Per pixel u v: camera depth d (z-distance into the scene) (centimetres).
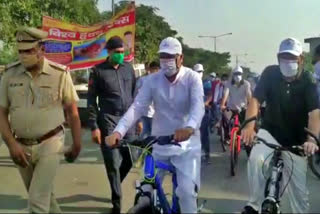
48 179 436
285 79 459
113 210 604
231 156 827
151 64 907
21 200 662
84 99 1384
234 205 637
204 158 924
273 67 471
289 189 445
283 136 476
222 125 1085
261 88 468
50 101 442
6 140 441
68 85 451
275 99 466
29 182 461
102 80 600
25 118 437
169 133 459
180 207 442
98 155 987
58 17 1944
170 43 441
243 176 823
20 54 430
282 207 447
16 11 1569
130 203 650
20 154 437
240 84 1014
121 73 611
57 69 447
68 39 1246
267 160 437
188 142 443
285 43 445
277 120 471
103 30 1234
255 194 440
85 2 2514
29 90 439
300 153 429
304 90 455
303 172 446
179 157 440
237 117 1022
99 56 1243
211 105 1165
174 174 446
